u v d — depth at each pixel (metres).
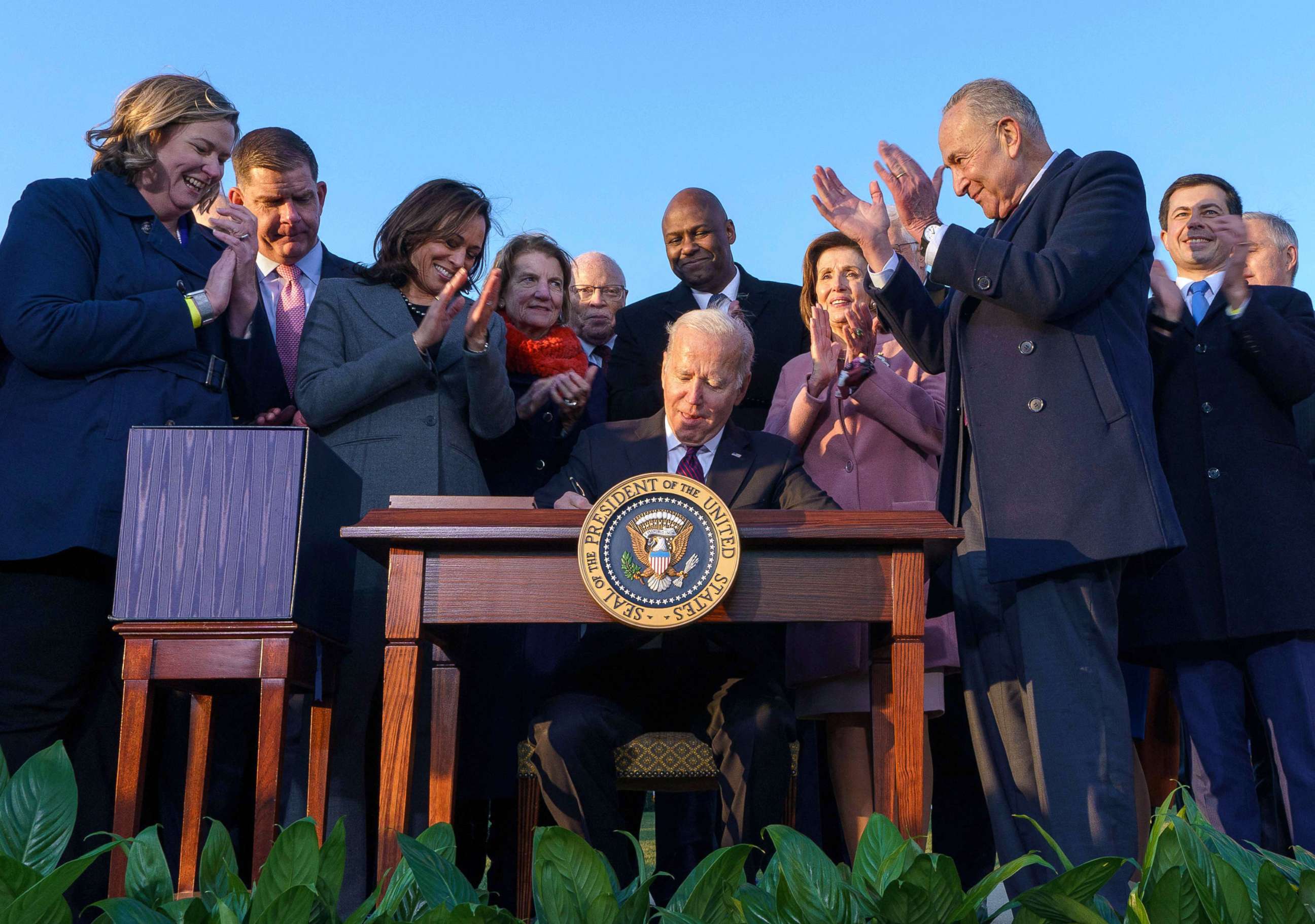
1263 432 3.53
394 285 3.65
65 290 3.04
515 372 4.11
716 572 2.42
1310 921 1.72
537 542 2.46
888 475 3.70
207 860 1.93
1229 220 3.53
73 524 2.84
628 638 3.01
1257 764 3.98
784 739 2.84
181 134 3.29
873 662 2.71
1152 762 4.06
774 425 3.94
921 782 2.42
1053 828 2.68
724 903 1.84
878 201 3.53
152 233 3.28
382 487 3.35
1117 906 2.52
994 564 2.81
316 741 2.90
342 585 2.93
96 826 3.02
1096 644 2.75
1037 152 3.13
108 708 3.07
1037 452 2.83
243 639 2.58
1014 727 3.01
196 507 2.62
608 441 3.33
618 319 4.83
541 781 2.88
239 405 3.45
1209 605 3.42
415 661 2.45
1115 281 2.93
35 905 1.64
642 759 2.92
